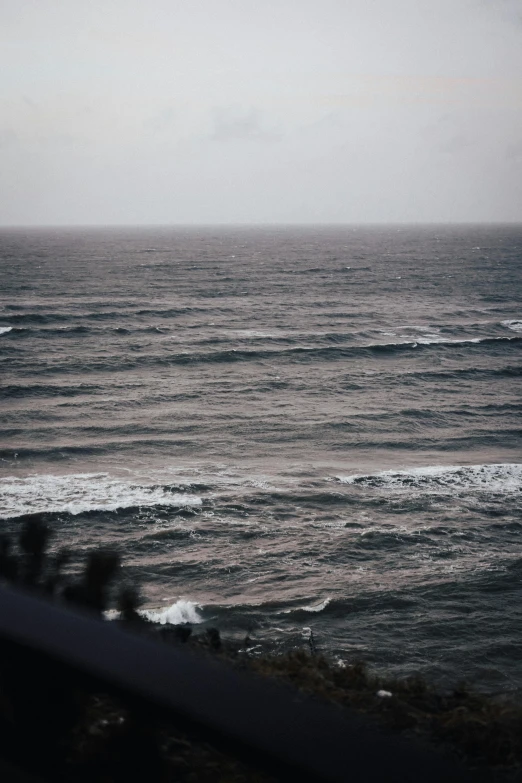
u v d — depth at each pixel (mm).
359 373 58344
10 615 1131
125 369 58219
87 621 1146
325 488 32125
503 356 65125
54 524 27391
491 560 24984
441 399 50594
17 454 36906
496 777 847
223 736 852
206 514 28703
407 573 23969
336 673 5672
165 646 1092
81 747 1304
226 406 47688
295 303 98438
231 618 20938
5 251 198625
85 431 41344
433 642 19891
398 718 4539
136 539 26281
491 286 119125
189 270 145625
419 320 84250
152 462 35875
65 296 101812
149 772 1328
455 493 31672
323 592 22547
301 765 801
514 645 19688
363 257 183000
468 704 5004
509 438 41781
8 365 58344
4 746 1277
